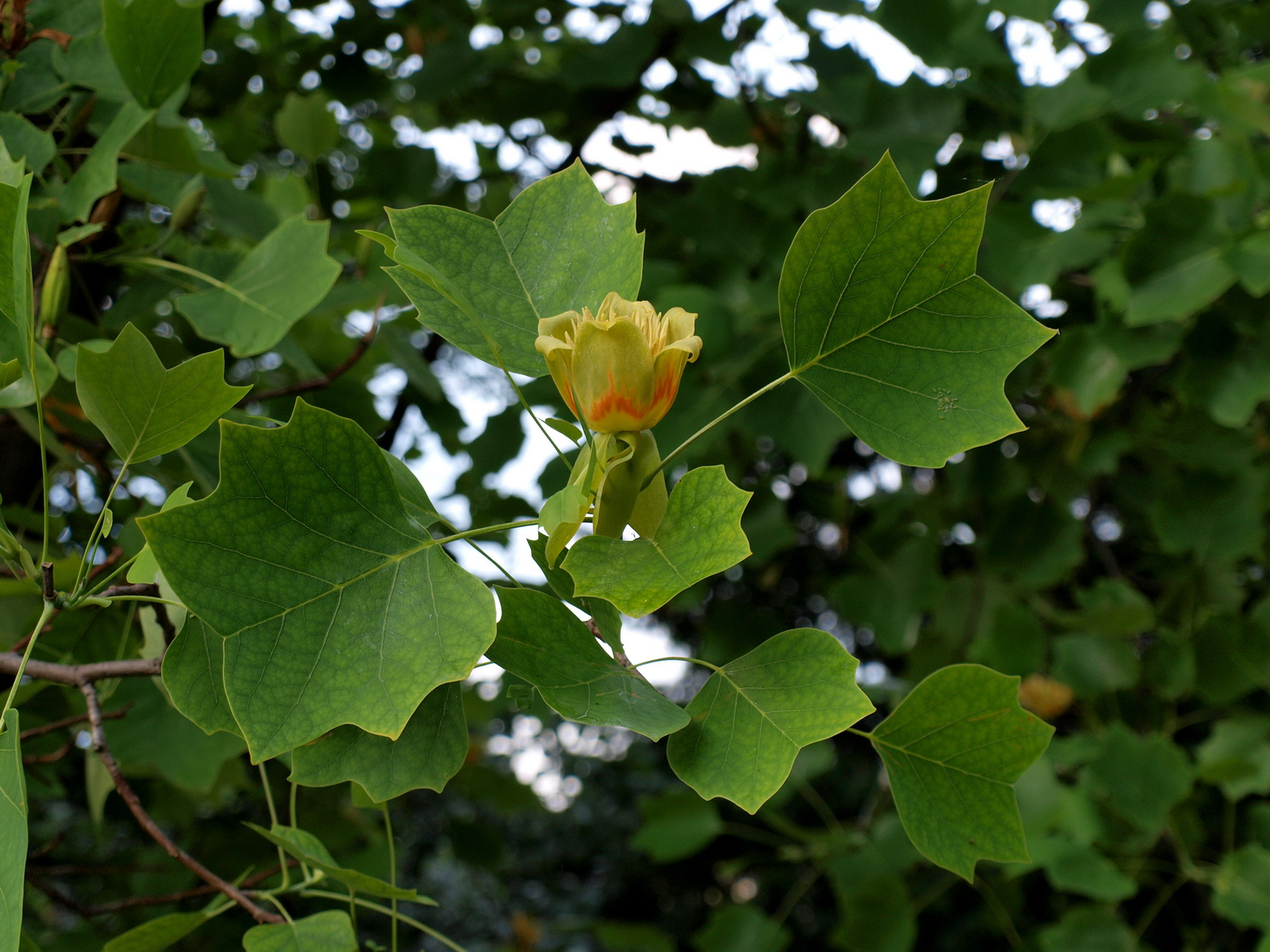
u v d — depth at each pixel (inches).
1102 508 82.2
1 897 18.1
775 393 57.0
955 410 19.3
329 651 18.0
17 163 21.1
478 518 62.6
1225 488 58.7
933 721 19.7
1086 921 55.1
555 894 165.0
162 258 36.9
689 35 64.4
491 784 63.5
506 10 70.9
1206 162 54.6
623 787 171.8
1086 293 65.1
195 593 17.5
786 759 18.1
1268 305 51.3
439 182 75.0
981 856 20.1
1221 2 64.2
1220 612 56.3
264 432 18.1
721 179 62.0
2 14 30.2
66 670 24.1
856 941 63.0
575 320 20.2
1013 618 59.2
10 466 37.1
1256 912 51.7
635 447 19.4
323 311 40.2
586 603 20.4
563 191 22.2
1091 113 56.3
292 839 23.2
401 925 147.4
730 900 155.6
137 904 31.1
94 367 19.4
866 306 19.5
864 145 58.5
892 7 57.5
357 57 70.5
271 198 47.9
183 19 28.9
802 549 96.0
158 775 37.0
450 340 20.7
